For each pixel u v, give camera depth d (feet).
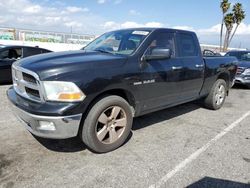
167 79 14.40
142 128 15.62
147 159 11.64
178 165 11.19
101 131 11.66
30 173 10.14
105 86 11.18
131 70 12.27
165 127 15.96
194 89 17.30
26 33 73.15
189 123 16.90
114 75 11.51
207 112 19.80
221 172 10.72
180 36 16.14
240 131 15.74
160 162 11.41
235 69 22.00
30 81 10.86
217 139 14.29
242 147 13.29
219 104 20.57
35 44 66.80
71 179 9.85
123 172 10.47
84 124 11.21
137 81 12.59
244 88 32.68
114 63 11.77
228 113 19.80
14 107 11.75
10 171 10.21
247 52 35.88
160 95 14.29
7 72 28.53
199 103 21.85
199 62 17.29
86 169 10.60
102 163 11.13
